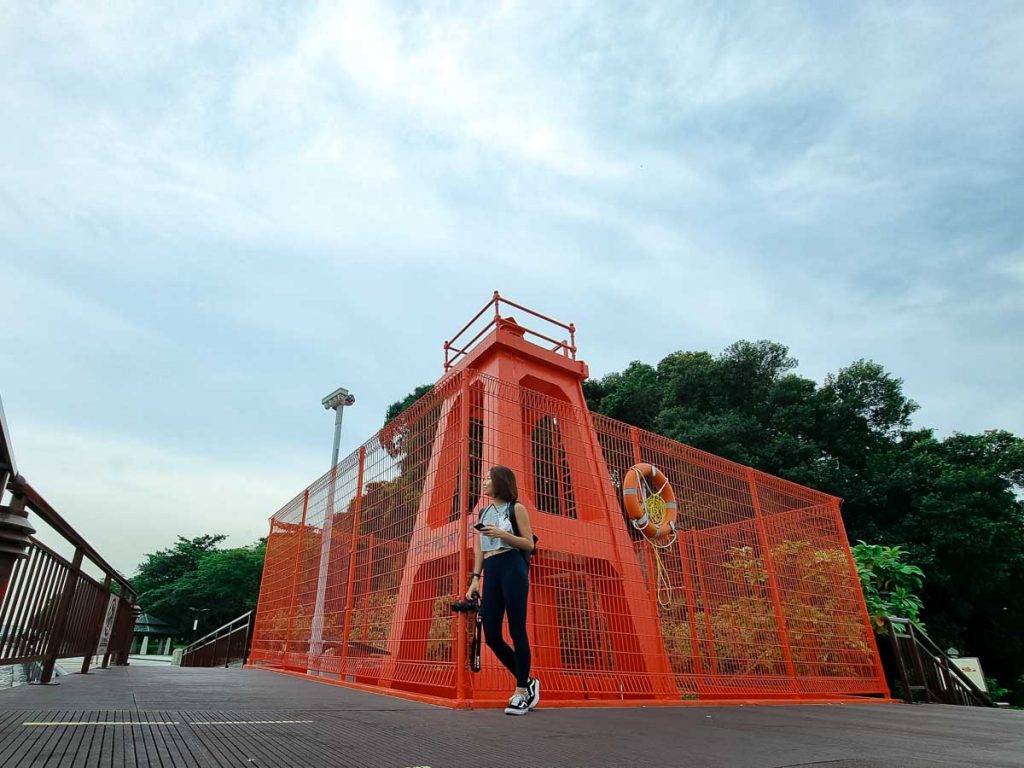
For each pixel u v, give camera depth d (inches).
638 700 197.6
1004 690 604.7
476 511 189.5
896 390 873.5
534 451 215.3
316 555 315.9
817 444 847.7
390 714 129.9
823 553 314.7
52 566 158.7
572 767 81.7
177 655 704.4
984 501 724.0
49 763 65.4
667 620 226.4
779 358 920.9
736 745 108.5
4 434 95.7
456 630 171.5
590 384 948.6
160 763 68.4
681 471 267.4
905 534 720.3
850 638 300.5
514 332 309.6
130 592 335.6
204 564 1690.5
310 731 98.1
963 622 753.0
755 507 292.0
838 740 121.6
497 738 103.7
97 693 145.0
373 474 256.5
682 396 931.3
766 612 267.4
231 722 101.6
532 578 195.3
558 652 190.4
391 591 218.7
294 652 311.6
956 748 115.5
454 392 212.4
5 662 129.6
